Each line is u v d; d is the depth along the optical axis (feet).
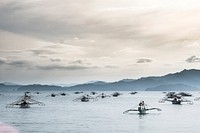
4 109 545.85
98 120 365.81
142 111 452.35
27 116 419.54
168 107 604.08
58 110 528.63
